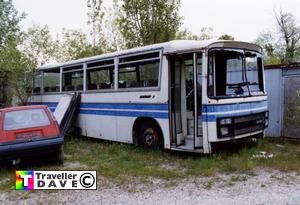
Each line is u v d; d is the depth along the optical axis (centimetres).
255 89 849
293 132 988
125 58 941
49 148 739
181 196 543
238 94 793
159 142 856
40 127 748
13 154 707
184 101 831
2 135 713
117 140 985
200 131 766
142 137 911
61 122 1100
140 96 892
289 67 992
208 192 557
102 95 1032
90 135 1100
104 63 1023
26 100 1455
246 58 823
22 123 745
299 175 639
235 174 657
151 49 858
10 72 1485
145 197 545
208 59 738
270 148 884
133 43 1777
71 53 2030
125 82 944
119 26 1830
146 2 1722
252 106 823
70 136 1170
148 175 671
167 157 816
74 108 1126
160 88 831
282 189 559
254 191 553
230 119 759
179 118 833
